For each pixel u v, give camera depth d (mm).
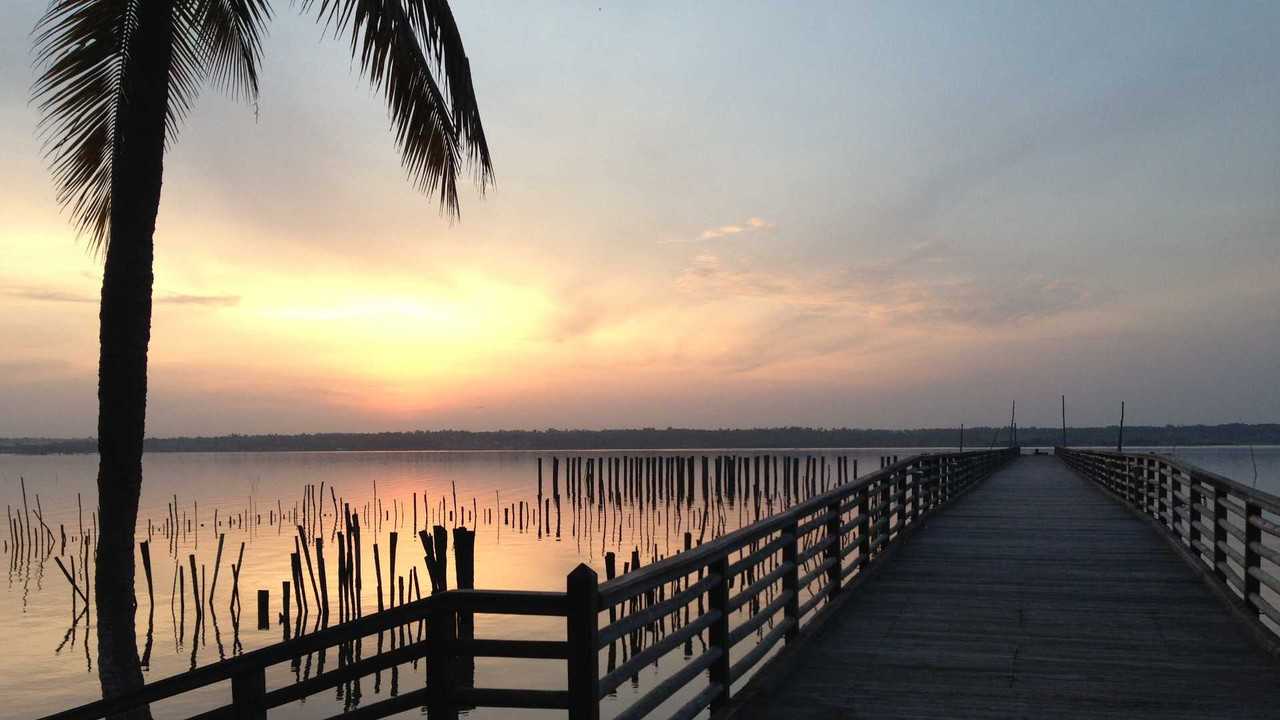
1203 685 7117
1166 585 11242
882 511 13672
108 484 8164
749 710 6531
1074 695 6887
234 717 5082
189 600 26516
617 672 4855
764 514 53719
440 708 4715
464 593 4684
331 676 4941
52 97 8727
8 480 116812
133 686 8203
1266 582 8414
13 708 17172
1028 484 30391
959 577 11852
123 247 8188
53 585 30375
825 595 10266
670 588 24719
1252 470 118562
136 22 8453
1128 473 21422
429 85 8945
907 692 6984
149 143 8281
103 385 8164
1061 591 10898
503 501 66750
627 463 58969
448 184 9586
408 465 168250
